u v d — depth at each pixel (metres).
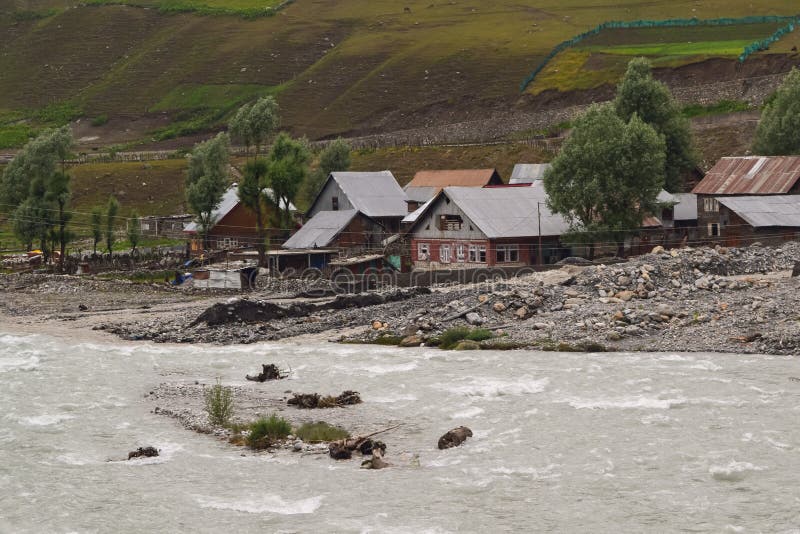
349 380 91.69
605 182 180.75
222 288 181.62
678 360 93.19
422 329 117.75
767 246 161.75
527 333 109.94
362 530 52.88
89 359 109.44
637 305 117.00
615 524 52.47
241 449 69.88
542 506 55.38
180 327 132.12
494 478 60.34
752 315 108.19
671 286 125.44
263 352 111.75
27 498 59.53
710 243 186.38
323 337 121.38
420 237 192.50
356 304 139.00
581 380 85.62
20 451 69.75
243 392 88.62
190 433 74.69
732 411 72.62
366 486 60.00
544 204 188.50
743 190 196.25
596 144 181.38
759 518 52.50
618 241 183.12
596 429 69.44
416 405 80.06
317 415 78.38
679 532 51.12
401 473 62.19
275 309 135.50
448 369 94.25
